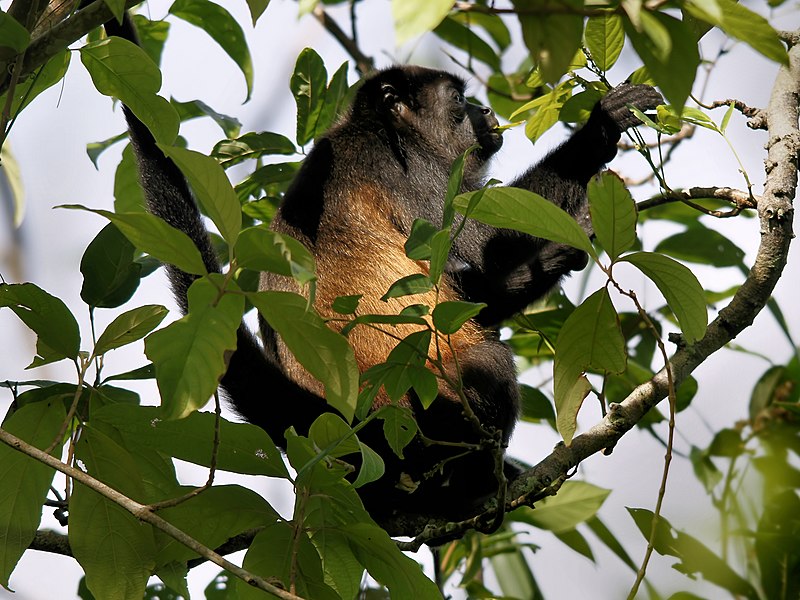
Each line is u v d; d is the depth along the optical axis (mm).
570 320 7160
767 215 8484
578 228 6625
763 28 4781
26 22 7691
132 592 7059
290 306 5770
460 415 9906
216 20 11242
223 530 6965
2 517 7195
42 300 7105
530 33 4723
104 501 7172
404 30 4344
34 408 7293
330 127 12031
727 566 8953
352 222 11086
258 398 9414
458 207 6766
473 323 10891
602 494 11070
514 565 11656
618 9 4633
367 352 10328
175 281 8906
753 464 10234
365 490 9648
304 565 6871
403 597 6973
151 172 8953
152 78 8234
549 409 11797
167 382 5836
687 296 6934
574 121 10594
